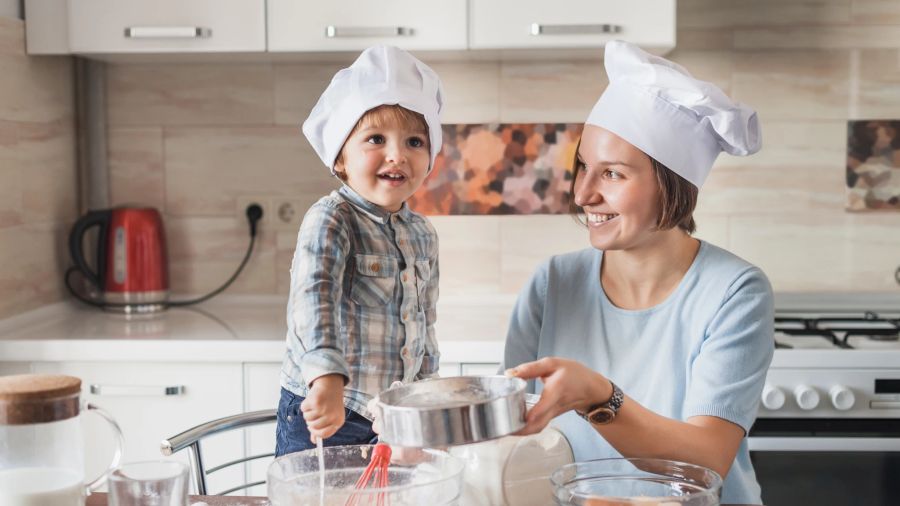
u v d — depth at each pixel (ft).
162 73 8.83
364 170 5.00
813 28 8.52
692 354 4.37
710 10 8.55
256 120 8.87
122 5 7.72
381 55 5.04
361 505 3.00
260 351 7.15
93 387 7.23
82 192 9.00
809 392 6.84
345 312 5.08
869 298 8.60
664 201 4.28
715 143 4.37
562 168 8.75
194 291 9.04
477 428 2.83
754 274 4.39
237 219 8.97
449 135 8.75
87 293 8.97
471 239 8.84
